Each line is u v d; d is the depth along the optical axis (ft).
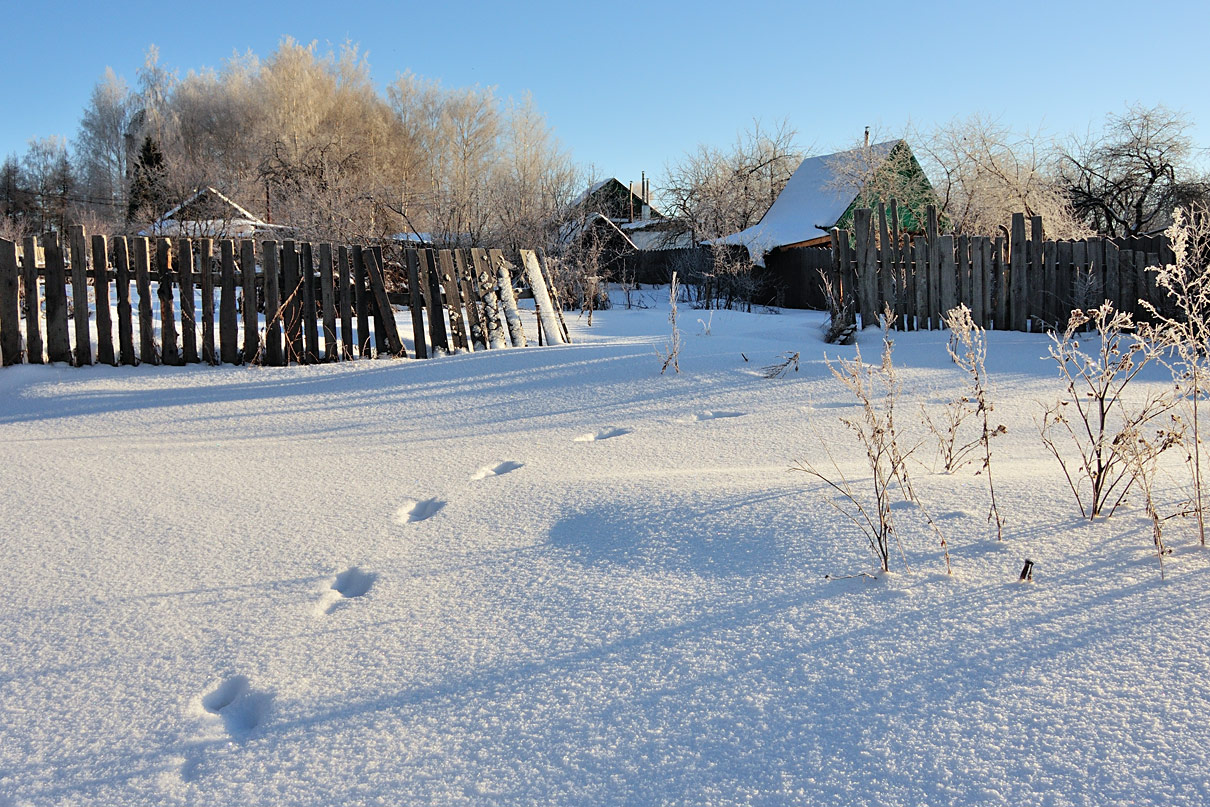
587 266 64.03
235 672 7.63
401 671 7.50
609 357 24.80
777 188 112.16
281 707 7.02
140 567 10.16
